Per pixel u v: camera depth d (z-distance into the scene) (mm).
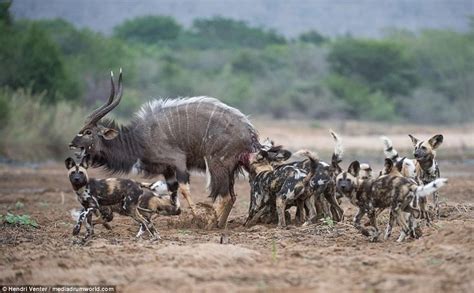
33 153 120062
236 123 51125
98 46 192750
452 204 57094
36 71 141750
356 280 32719
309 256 37656
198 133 50812
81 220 44000
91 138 50250
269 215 51031
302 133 176625
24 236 46219
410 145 148875
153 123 51031
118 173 51688
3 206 66188
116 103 51031
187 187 50875
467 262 35094
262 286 31750
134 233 47469
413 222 41281
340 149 48281
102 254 38844
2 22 150125
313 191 47844
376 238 41719
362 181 41688
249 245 41250
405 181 40875
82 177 43344
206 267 35406
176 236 45188
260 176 49906
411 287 31344
